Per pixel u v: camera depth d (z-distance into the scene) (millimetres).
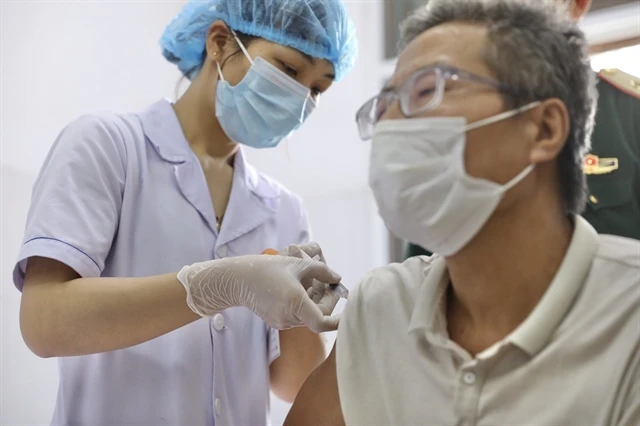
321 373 1151
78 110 2400
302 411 1144
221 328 1468
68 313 1190
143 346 1382
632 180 1359
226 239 1529
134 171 1459
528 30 905
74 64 2414
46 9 2375
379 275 1123
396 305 1046
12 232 2182
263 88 1522
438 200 884
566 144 926
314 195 2797
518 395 850
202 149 1626
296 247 1461
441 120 877
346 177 2725
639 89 1438
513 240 897
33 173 2271
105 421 1330
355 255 2689
